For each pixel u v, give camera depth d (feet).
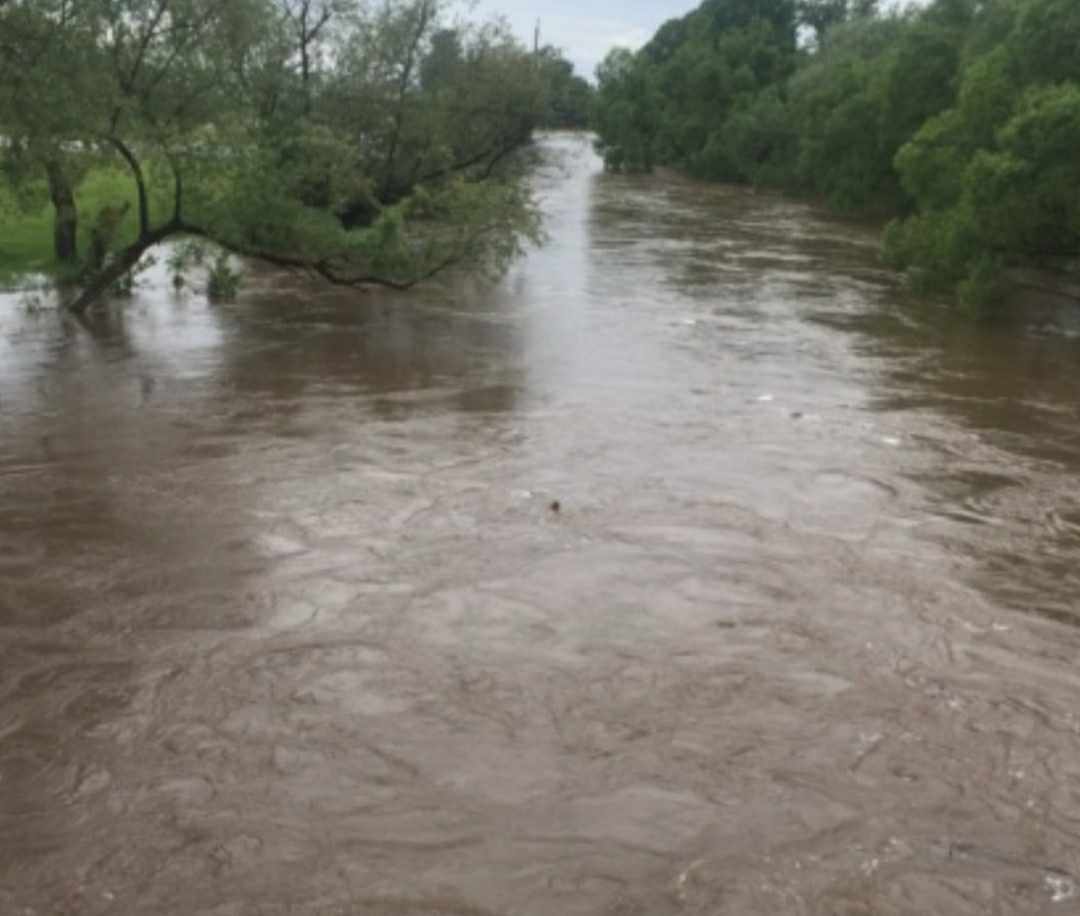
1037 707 29.25
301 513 40.91
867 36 220.64
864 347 73.00
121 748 26.35
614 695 29.14
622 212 157.89
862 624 33.58
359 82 103.24
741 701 29.04
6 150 62.28
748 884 22.22
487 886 21.95
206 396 56.44
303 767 25.73
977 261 85.92
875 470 47.65
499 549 38.11
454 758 26.18
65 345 67.15
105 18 64.03
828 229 143.54
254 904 21.33
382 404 55.77
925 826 24.23
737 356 68.80
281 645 31.30
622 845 23.27
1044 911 21.75
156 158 71.10
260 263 97.55
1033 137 79.51
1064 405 59.72
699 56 244.01
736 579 36.27
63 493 42.39
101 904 21.27
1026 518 42.68
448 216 81.71
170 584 34.91
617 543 38.86
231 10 72.23
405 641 31.68
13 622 32.30
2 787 24.81
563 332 74.69
